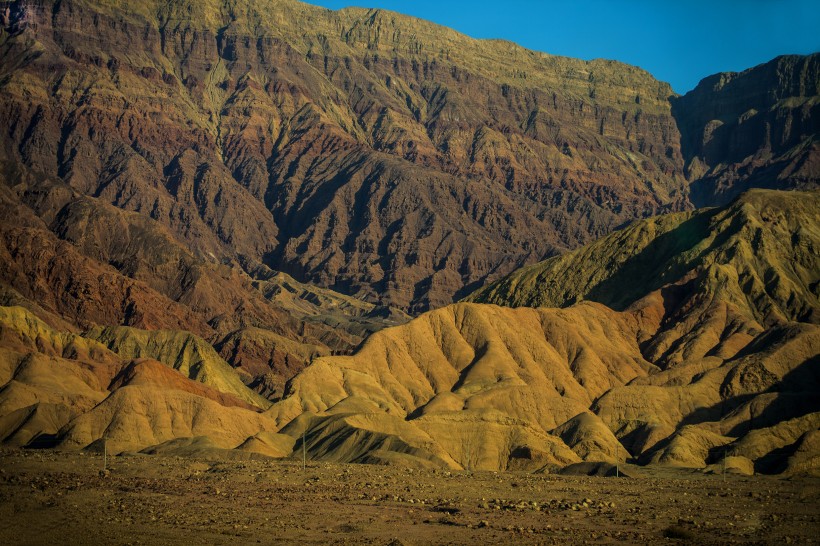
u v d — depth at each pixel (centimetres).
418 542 16312
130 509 18800
